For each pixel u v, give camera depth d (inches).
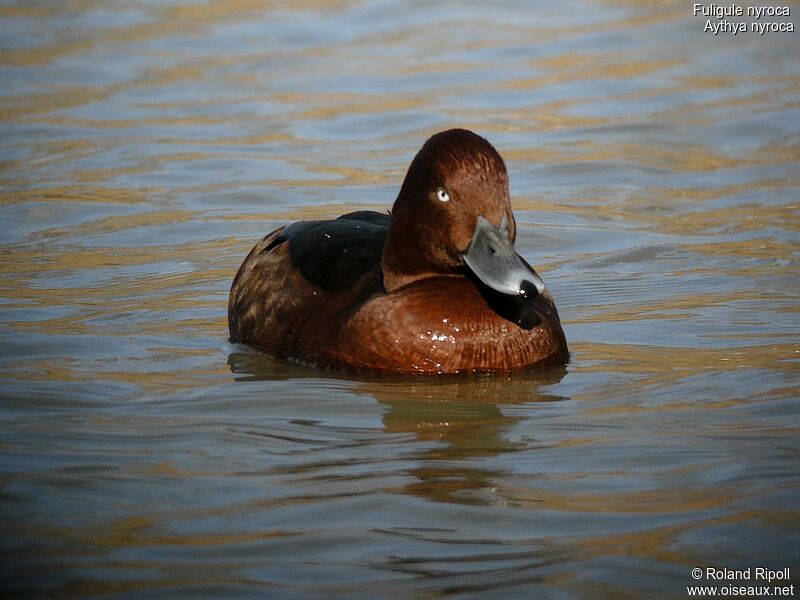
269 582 261.9
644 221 591.8
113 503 300.5
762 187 641.0
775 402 360.2
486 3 1085.1
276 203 627.5
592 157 701.3
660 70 882.8
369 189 645.3
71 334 440.8
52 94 858.8
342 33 1005.2
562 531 282.2
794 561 266.4
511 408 362.9
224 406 366.9
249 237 574.2
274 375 394.0
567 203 626.8
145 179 671.1
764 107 789.9
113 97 846.5
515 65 900.0
